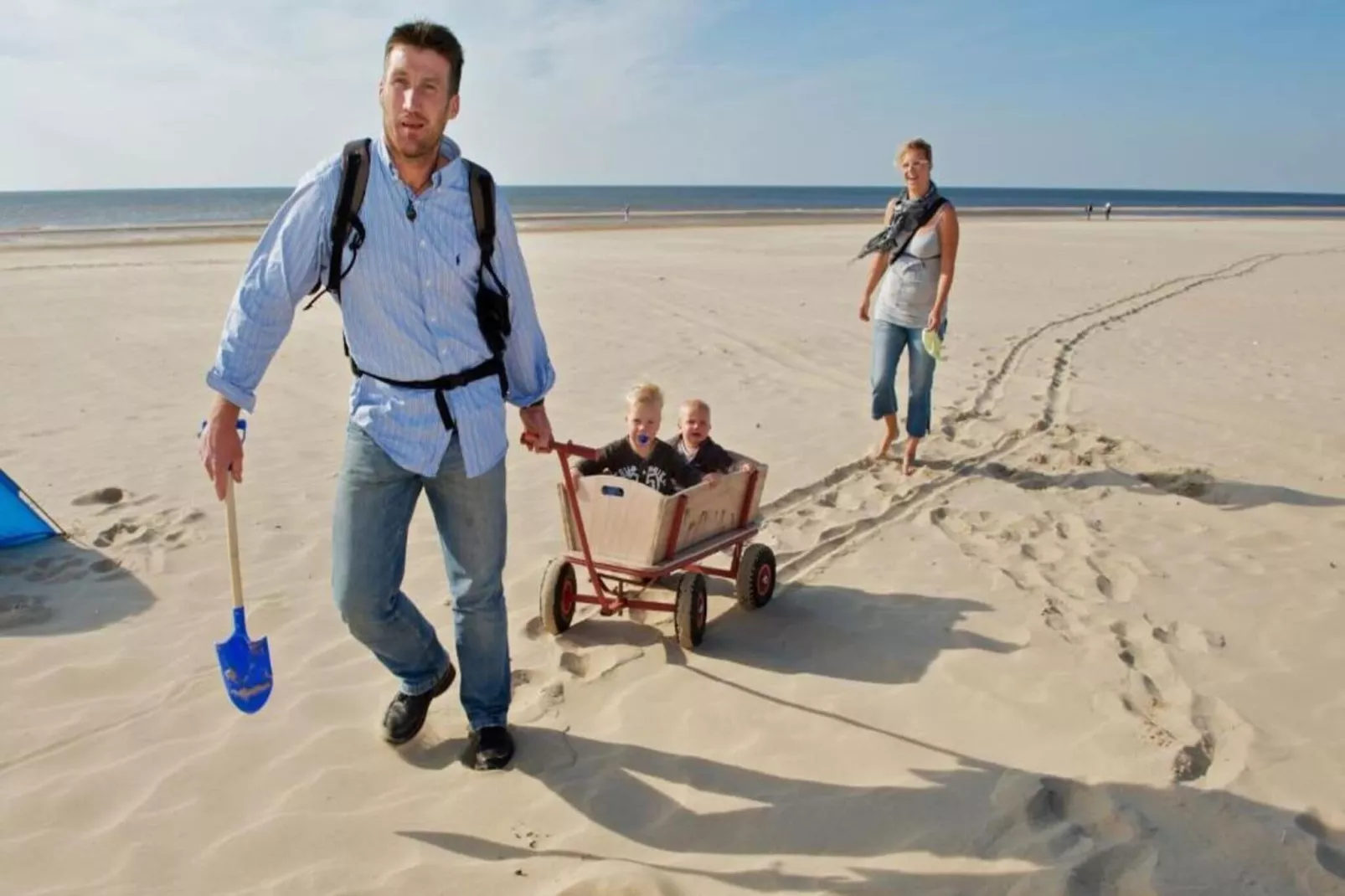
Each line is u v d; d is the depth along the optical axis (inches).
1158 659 190.4
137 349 486.3
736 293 729.0
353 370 145.3
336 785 153.8
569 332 550.3
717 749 163.3
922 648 196.4
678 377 446.0
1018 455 332.8
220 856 137.5
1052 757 158.1
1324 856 133.1
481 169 140.9
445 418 141.3
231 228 2054.6
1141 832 138.3
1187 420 376.5
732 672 188.5
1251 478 303.9
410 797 151.0
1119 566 236.7
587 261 1000.2
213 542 249.6
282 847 139.2
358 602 148.4
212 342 506.6
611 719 172.4
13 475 297.1
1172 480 304.2
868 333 559.2
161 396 398.0
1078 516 271.6
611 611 204.5
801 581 231.6
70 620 208.1
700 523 208.1
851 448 339.0
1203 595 219.6
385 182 135.3
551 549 248.8
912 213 298.0
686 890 129.6
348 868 135.1
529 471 313.0
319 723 171.3
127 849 138.9
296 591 223.6
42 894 130.2
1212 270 979.9
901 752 161.2
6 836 141.6
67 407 379.2
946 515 274.5
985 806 146.0
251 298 135.1
